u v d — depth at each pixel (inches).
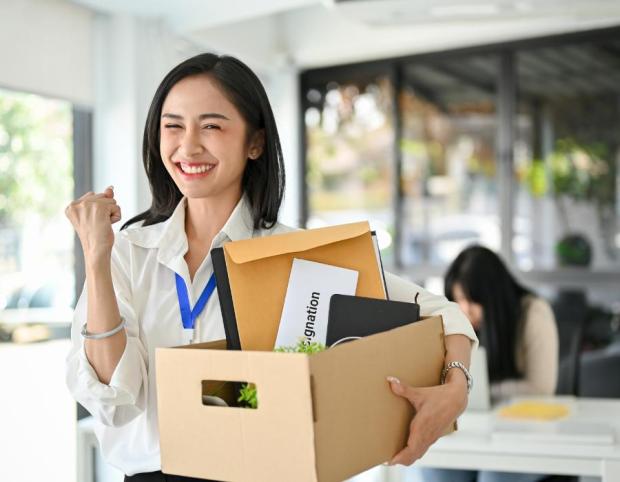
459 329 51.8
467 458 91.8
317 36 211.3
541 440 91.4
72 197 159.0
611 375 174.2
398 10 147.6
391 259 222.2
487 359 117.6
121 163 162.9
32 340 142.9
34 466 141.0
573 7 148.9
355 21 157.9
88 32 159.2
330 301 47.8
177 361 42.2
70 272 155.1
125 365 46.5
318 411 38.2
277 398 38.7
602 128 199.3
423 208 219.1
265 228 55.6
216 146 49.8
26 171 145.5
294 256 49.1
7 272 139.2
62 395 148.4
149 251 53.3
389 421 43.8
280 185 55.6
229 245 47.3
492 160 210.8
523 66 206.2
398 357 44.4
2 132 139.4
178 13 162.9
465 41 204.1
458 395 46.8
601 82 198.7
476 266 120.5
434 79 216.5
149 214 57.7
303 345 45.2
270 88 230.2
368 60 222.4
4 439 134.9
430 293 54.9
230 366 40.3
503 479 99.1
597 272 200.4
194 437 42.1
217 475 41.5
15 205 142.2
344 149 228.2
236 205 54.6
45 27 146.3
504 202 209.2
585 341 196.2
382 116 222.5
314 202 233.0
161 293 52.3
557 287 204.2
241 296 46.9
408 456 45.1
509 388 119.9
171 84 51.1
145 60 164.7
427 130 218.1
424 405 44.8
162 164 55.1
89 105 159.8
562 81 202.7
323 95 230.2
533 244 207.2
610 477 87.3
